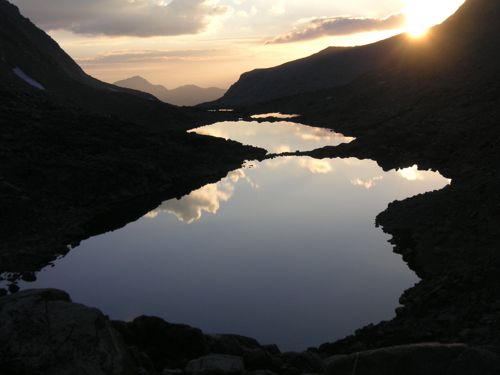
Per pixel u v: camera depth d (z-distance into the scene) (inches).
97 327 443.2
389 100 4478.3
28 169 1931.6
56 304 457.4
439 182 2076.8
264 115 5797.2
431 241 1278.3
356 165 2652.6
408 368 403.5
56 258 1418.6
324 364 596.7
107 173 2102.6
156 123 4731.8
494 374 380.8
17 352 413.7
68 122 2642.7
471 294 903.7
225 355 547.8
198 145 2979.8
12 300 455.5
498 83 3403.1
